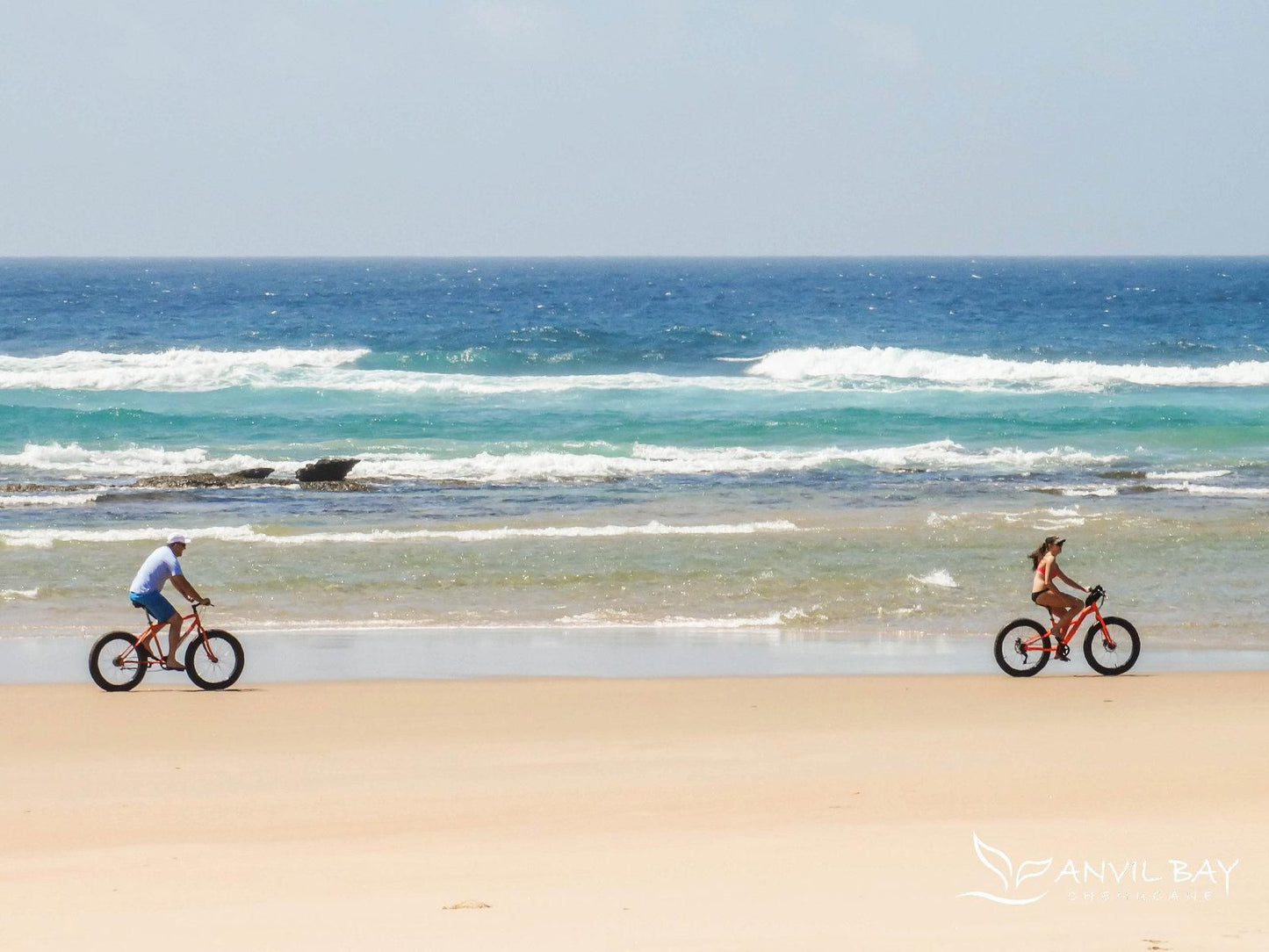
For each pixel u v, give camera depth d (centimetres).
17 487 6181
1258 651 3584
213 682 3139
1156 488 6247
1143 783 2298
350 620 3931
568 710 2928
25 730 2759
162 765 2497
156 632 3142
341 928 1494
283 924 1520
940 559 4731
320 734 2725
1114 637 3431
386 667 3366
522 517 5556
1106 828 1980
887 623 3938
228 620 3919
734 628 3866
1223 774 2362
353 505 5841
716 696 3045
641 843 1933
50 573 4459
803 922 1495
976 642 3700
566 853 1878
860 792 2255
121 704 2978
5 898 1669
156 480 6303
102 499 5947
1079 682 3209
